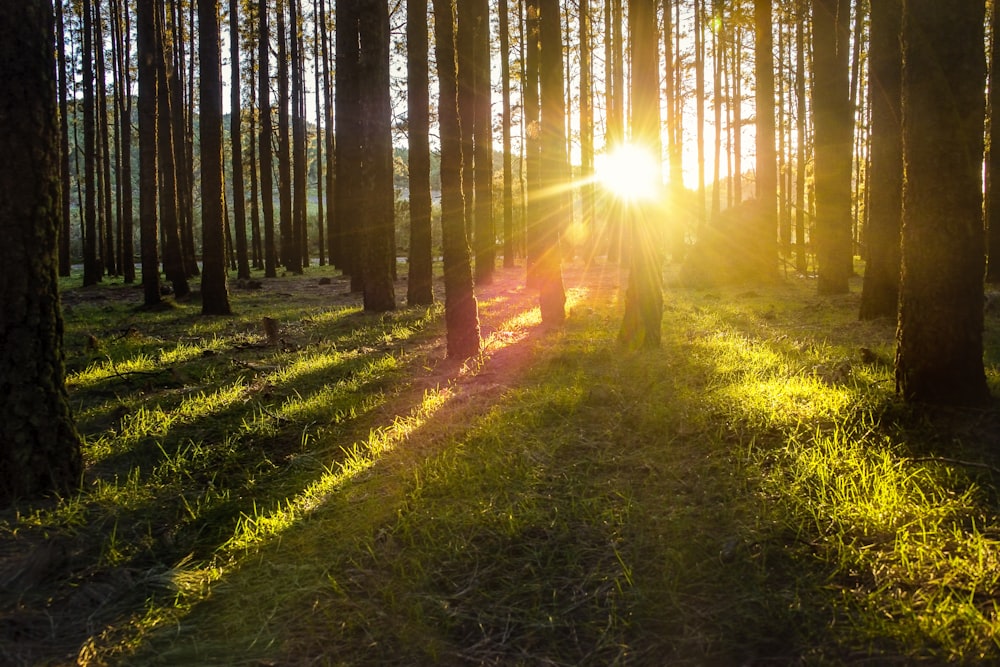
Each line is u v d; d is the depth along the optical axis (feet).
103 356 28.94
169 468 14.67
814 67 43.39
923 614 8.18
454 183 25.25
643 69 25.52
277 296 57.98
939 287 15.21
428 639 8.33
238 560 10.47
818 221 44.27
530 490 12.39
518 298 49.29
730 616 8.54
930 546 9.62
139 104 48.32
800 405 16.35
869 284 31.19
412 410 18.51
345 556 10.31
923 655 7.57
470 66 39.55
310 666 7.94
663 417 15.85
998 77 40.52
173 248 58.18
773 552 9.93
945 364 15.25
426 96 29.50
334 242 104.17
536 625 8.55
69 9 81.41
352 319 40.06
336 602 9.13
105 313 47.03
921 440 13.79
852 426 14.74
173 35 74.49
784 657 7.80
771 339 27.35
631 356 23.85
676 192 77.77
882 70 29.71
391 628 8.57
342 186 60.39
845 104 42.86
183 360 27.68
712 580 9.32
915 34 15.15
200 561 10.59
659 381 19.79
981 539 9.62
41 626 8.96
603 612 8.79
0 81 12.53
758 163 59.06
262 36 85.66
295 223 93.04
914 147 15.38
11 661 8.18
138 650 8.38
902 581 8.94
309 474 14.14
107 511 12.46
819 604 8.67
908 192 15.65
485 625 8.64
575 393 18.37
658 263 25.88
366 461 14.43
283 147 96.07
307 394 21.25
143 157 48.75
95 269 76.07
